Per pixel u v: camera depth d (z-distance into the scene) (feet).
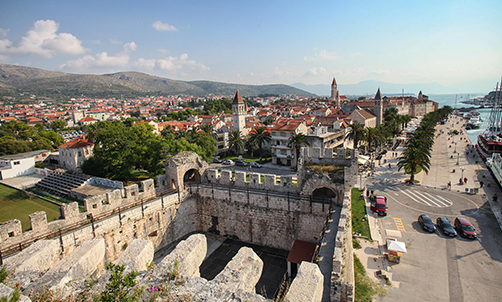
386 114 543.80
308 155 117.70
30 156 286.46
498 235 121.60
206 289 29.14
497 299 82.38
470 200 166.81
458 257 104.88
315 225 104.78
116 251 97.71
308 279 32.86
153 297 27.71
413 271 96.48
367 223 135.54
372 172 239.09
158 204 113.29
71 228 89.40
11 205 191.01
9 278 36.70
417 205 161.27
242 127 404.98
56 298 30.22
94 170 240.73
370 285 88.38
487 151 262.47
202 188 125.80
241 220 120.26
